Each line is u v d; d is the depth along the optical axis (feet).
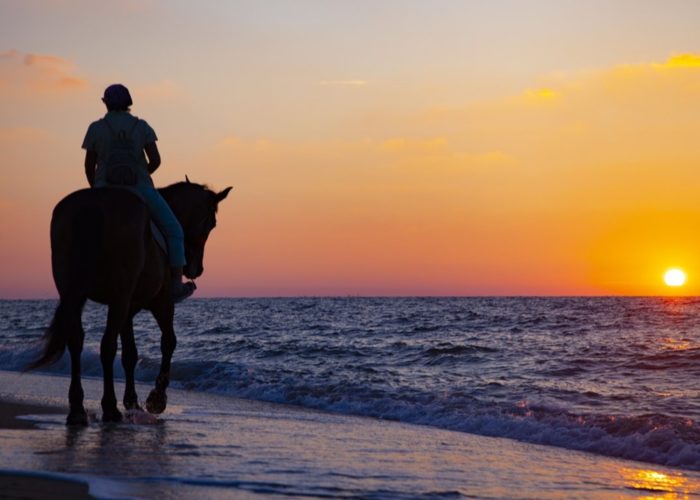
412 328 123.13
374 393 41.55
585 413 33.94
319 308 274.36
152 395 30.19
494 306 266.36
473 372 54.13
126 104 27.32
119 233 24.40
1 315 226.79
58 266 23.99
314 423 30.81
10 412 29.27
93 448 20.95
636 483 20.74
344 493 16.74
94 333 106.63
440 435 28.71
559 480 20.47
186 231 30.91
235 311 243.81
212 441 23.52
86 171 27.17
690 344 78.02
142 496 15.38
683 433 28.27
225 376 50.16
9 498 14.79
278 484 17.29
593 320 137.49
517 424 31.58
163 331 29.71
